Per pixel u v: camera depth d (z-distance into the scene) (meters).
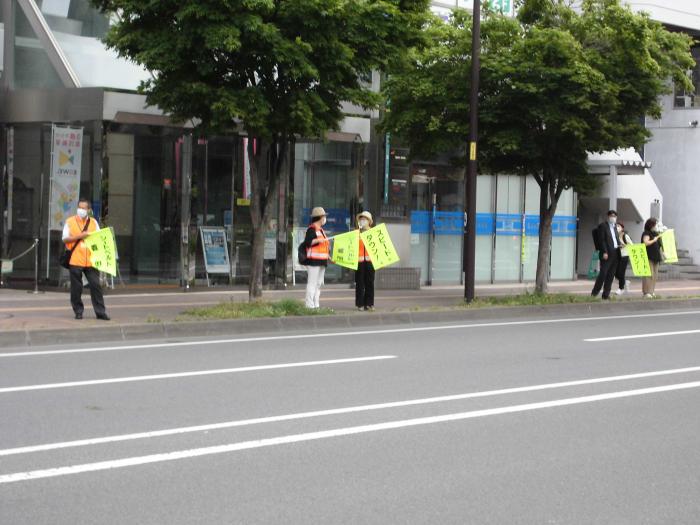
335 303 20.34
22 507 5.71
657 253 24.06
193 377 10.57
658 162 36.41
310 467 6.75
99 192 20.91
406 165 26.11
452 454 7.22
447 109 20.36
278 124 16.88
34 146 21.77
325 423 8.20
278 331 16.06
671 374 11.43
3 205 21.91
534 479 6.57
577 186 22.23
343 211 25.23
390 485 6.33
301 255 17.83
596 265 32.97
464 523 5.57
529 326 17.53
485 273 29.27
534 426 8.30
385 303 20.67
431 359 12.45
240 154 23.36
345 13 15.92
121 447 7.23
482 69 19.86
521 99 19.70
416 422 8.34
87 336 14.02
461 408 9.02
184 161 22.48
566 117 19.34
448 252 28.25
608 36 19.91
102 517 5.54
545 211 22.30
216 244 23.19
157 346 13.48
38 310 17.03
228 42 14.80
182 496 5.99
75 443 7.33
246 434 7.73
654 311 22.03
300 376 10.77
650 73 20.16
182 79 16.11
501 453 7.29
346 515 5.66
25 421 8.10
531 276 30.47
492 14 20.75
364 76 17.55
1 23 21.98
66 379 10.30
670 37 20.83
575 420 8.59
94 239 15.43
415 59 19.91
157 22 16.22
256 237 18.03
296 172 24.34
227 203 23.30
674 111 36.00
